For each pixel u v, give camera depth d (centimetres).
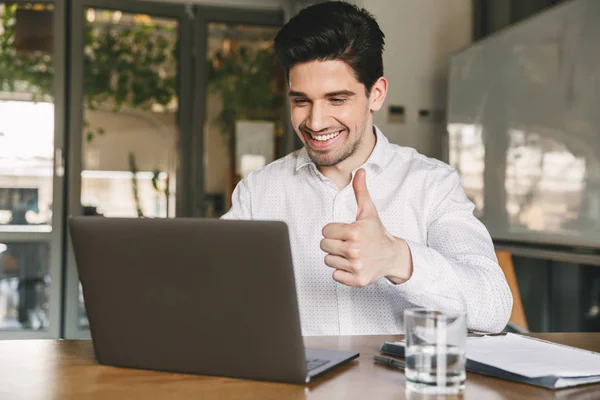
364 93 140
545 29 304
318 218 160
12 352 112
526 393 86
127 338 99
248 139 476
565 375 88
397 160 163
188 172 467
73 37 441
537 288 348
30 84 439
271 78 479
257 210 169
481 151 367
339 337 125
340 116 138
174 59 464
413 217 157
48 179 441
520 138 326
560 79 291
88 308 101
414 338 87
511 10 407
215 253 90
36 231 438
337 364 99
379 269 105
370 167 159
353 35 134
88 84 448
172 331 96
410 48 458
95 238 97
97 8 445
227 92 473
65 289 443
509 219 336
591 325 310
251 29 475
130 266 96
